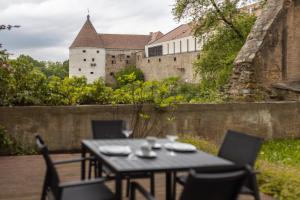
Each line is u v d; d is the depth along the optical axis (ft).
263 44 45.03
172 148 14.08
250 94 43.83
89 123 30.60
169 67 193.16
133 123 31.73
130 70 228.63
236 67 45.65
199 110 33.71
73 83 33.65
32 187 20.18
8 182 21.11
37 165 25.09
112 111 31.14
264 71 44.93
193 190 9.28
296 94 43.42
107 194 12.85
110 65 269.64
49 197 12.75
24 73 31.07
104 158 12.54
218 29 72.54
